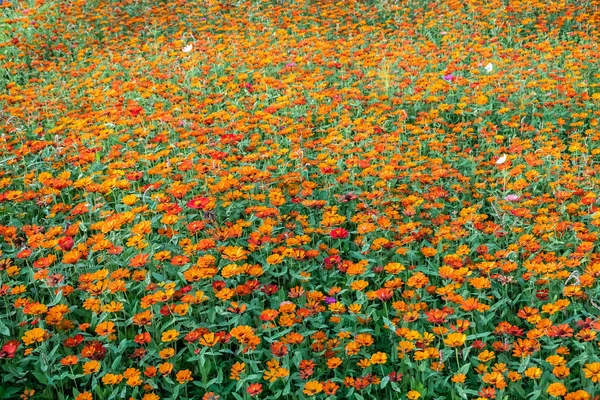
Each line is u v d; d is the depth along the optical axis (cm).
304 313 335
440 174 482
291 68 774
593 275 347
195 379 336
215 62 822
